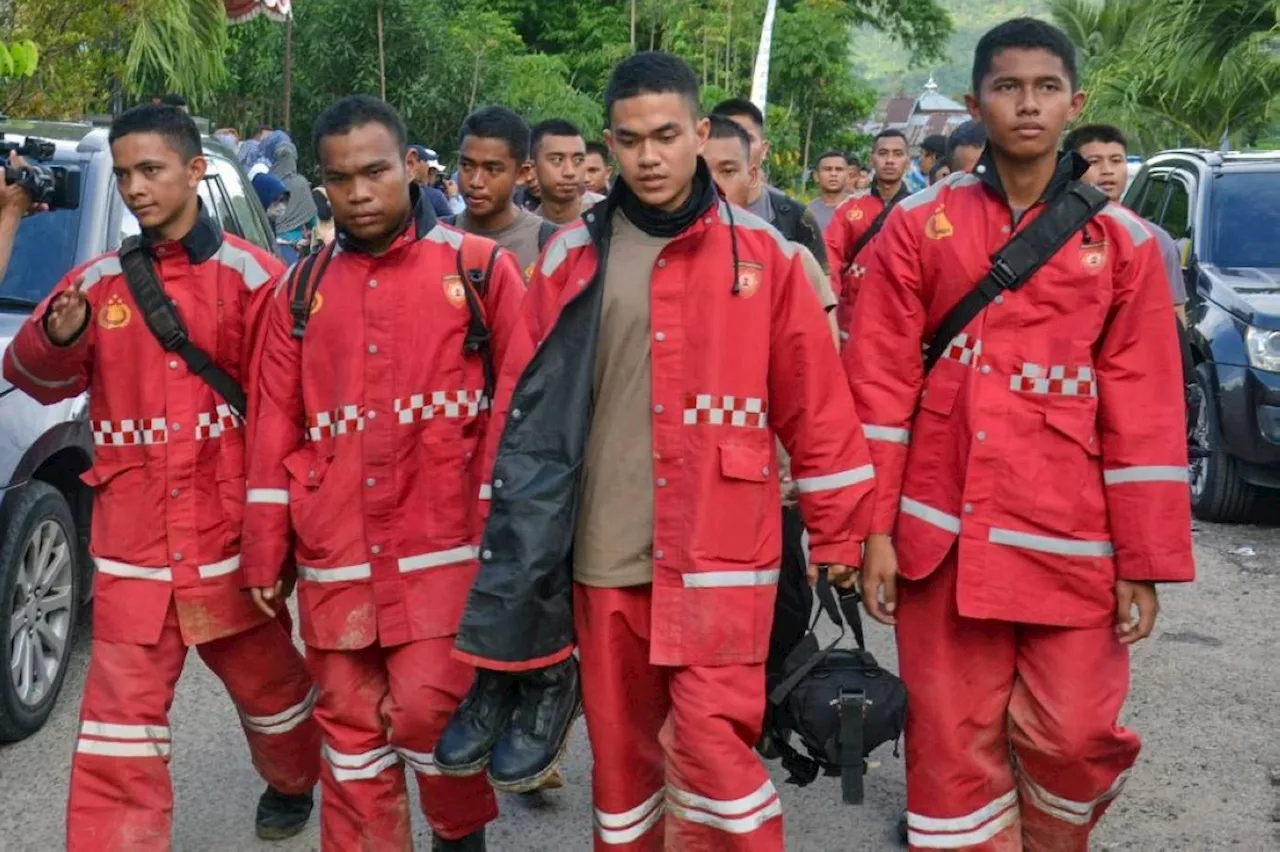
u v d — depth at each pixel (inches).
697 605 124.5
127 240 154.4
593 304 125.9
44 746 201.8
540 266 130.7
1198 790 188.1
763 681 128.3
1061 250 132.0
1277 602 277.4
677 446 126.1
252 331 152.9
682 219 126.7
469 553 144.0
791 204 231.8
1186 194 385.1
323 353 143.5
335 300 143.4
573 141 255.4
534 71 1208.2
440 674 140.9
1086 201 132.1
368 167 139.7
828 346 129.0
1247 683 229.8
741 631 125.4
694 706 124.1
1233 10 784.3
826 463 128.8
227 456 153.9
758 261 127.7
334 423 143.2
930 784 138.5
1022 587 132.5
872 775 194.5
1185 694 224.4
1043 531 132.5
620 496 128.0
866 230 282.2
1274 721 212.8
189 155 152.9
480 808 147.9
